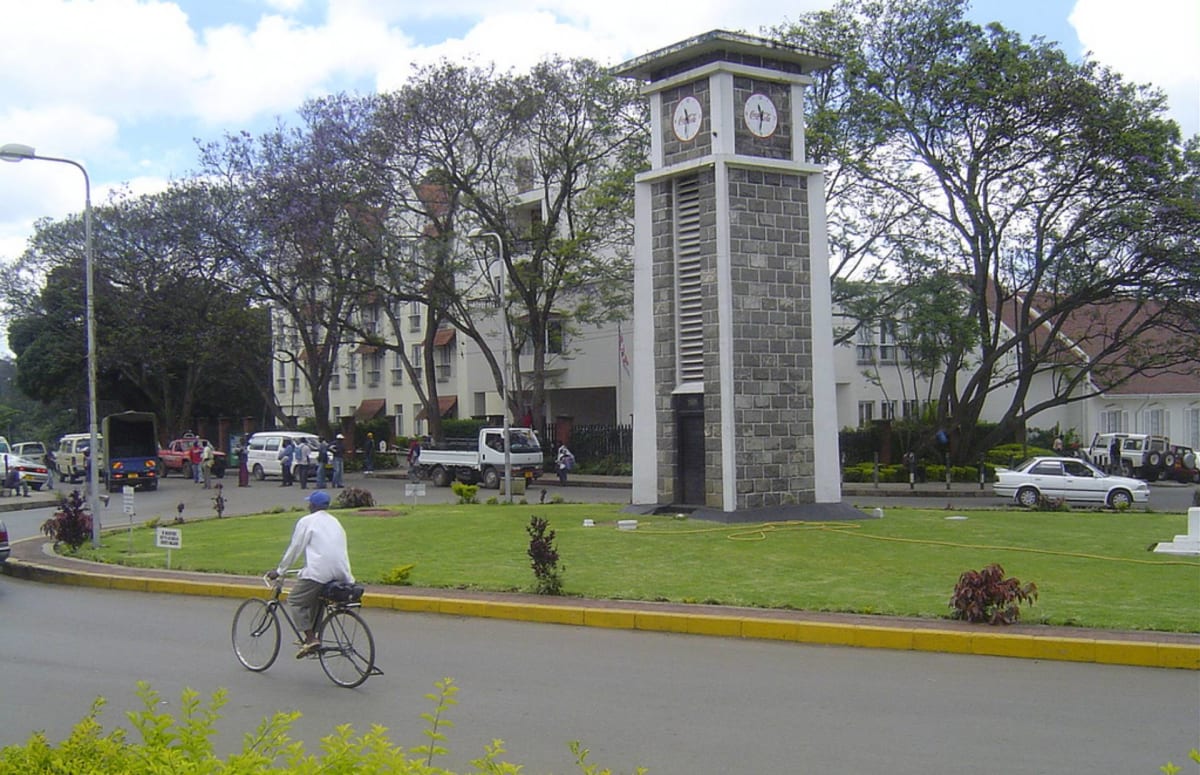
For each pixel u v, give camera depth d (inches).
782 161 871.1
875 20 1409.9
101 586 634.8
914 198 1429.6
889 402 1932.8
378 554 688.4
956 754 283.7
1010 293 1585.9
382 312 2508.6
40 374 2370.8
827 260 898.1
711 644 436.5
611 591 530.0
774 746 294.0
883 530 770.2
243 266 1898.4
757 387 858.8
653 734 307.9
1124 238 1332.4
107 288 2103.8
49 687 378.3
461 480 1577.3
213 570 647.1
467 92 1585.9
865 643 426.3
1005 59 1331.2
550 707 340.2
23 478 1611.7
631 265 1569.9
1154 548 670.5
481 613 508.4
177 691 370.9
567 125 1596.9
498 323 2078.0
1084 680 365.4
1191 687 354.0
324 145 1673.2
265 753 225.9
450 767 278.4
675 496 892.6
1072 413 2036.2
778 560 625.9
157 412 2576.3
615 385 1900.8
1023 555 641.6
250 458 1884.8
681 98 888.3
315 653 380.2
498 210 1651.1
